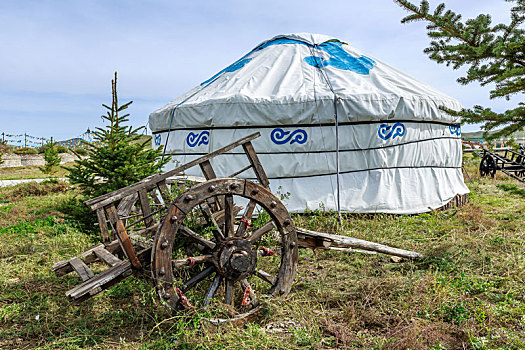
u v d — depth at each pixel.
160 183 3.49
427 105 6.98
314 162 6.71
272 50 8.37
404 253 4.61
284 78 7.29
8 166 33.59
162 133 7.84
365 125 6.69
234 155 6.80
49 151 22.48
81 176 5.48
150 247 3.09
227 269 3.13
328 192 6.69
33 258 5.37
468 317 3.15
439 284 3.66
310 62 7.80
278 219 3.32
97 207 3.02
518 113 3.71
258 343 2.86
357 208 6.64
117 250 3.54
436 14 4.03
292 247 3.39
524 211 7.29
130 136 5.78
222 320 3.02
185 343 2.86
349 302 3.57
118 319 3.41
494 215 6.98
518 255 4.52
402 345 2.76
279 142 6.68
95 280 2.89
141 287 3.72
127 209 4.35
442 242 5.20
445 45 4.22
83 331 3.21
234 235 3.22
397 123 6.83
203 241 3.12
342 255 5.02
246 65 8.09
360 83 7.09
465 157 19.69
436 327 2.99
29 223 7.76
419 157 7.18
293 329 3.11
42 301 3.87
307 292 3.86
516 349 2.77
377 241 5.44
